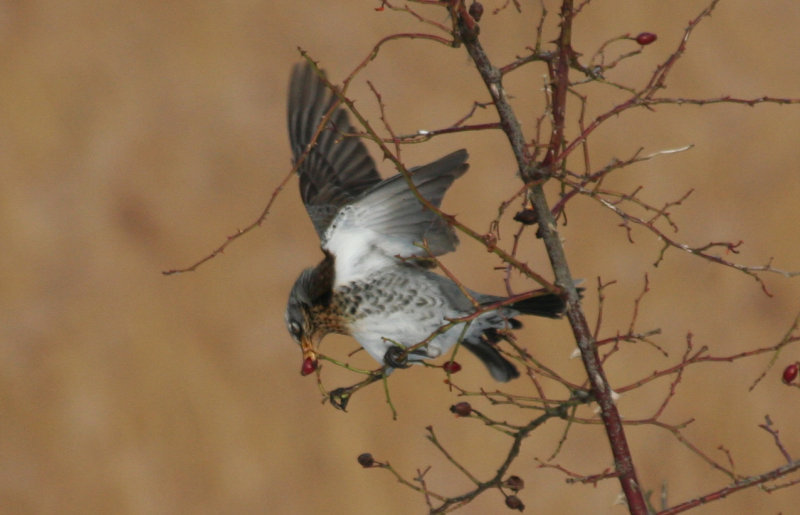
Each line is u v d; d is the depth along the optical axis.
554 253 4.92
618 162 4.88
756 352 4.84
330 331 6.85
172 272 5.13
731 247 4.97
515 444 5.04
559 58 4.95
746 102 4.88
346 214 6.72
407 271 6.69
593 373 4.82
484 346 7.14
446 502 5.17
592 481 4.73
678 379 4.86
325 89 8.56
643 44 5.07
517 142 4.94
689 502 4.73
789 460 4.69
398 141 4.79
